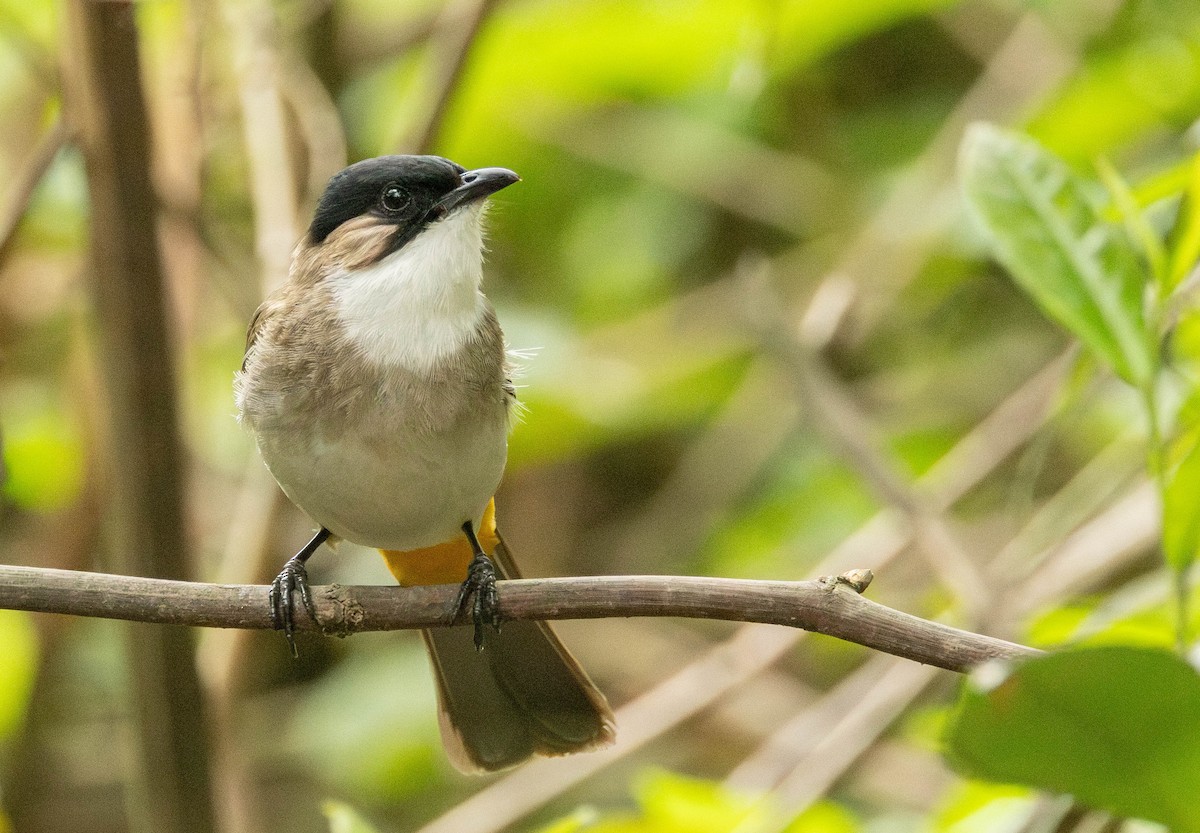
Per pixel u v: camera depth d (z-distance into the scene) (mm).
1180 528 5457
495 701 7836
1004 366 13438
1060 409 9383
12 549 13273
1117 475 10492
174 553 8906
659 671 13625
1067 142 10930
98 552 11773
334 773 12539
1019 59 12727
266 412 7387
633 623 13977
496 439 7500
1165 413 6125
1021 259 5852
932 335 13766
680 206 13719
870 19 10992
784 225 13641
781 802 8492
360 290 7492
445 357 7375
